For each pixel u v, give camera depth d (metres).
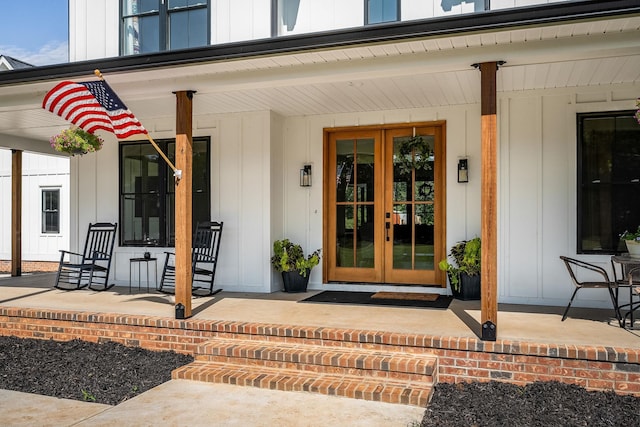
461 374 4.50
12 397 4.30
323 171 7.64
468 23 4.11
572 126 6.25
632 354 4.08
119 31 7.89
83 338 5.86
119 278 8.35
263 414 3.87
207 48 4.84
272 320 5.40
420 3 6.50
